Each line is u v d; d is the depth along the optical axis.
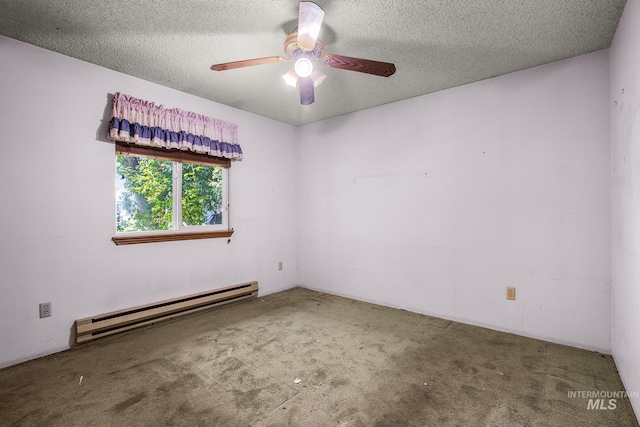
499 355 2.26
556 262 2.46
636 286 1.60
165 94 2.96
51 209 2.32
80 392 1.81
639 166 1.56
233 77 2.76
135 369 2.07
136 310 2.73
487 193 2.78
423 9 1.82
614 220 2.13
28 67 2.21
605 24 1.96
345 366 2.11
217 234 3.36
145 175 2.92
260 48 2.29
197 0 1.75
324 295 3.88
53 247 2.33
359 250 3.68
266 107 3.54
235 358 2.22
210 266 3.34
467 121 2.88
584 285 2.35
